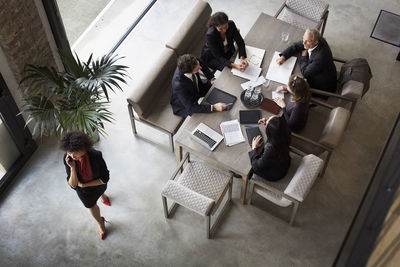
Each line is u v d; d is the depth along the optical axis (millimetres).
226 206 4410
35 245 4184
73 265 4078
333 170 4656
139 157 4820
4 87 3971
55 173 4684
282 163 3684
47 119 3906
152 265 4082
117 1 5977
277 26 4898
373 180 830
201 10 4957
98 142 4918
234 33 4633
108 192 4551
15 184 4590
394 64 5527
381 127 4973
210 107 4172
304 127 4309
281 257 4113
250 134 4027
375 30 5863
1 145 4312
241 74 4465
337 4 6168
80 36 5715
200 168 4168
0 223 4316
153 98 4520
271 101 4254
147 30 5953
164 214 4387
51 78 4055
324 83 4484
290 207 4398
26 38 4012
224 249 4164
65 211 4410
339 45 5730
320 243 4184
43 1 4062
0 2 3533
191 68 3996
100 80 3918
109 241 4219
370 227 771
